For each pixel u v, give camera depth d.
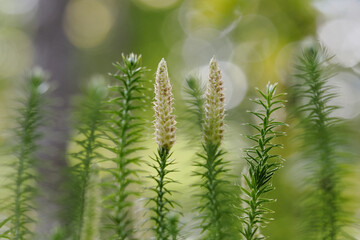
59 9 1.32
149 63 1.98
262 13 1.15
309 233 0.35
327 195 0.35
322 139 0.35
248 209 0.32
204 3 1.19
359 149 0.35
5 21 2.80
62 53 1.31
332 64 0.36
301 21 1.12
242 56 1.42
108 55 2.04
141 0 2.00
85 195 0.35
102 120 0.36
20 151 0.36
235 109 0.42
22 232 0.34
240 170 0.37
